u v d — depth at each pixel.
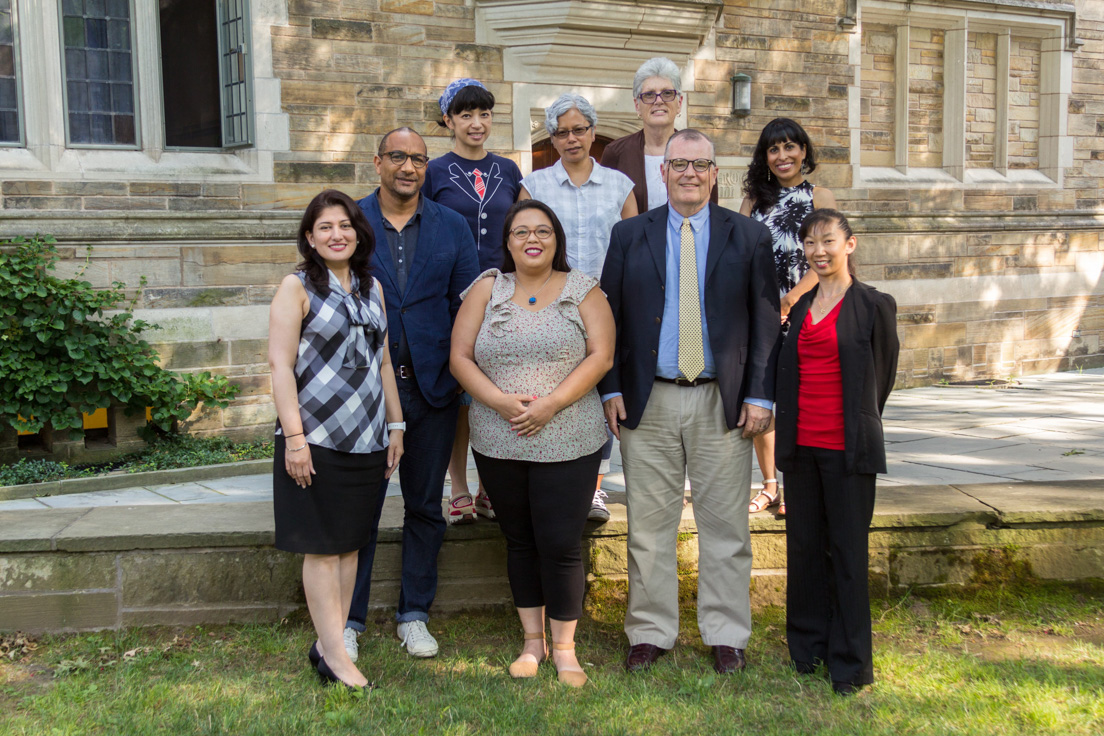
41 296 5.52
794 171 3.84
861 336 3.16
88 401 5.78
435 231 3.50
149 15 6.09
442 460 3.57
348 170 6.50
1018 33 9.23
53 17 5.79
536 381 3.17
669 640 3.47
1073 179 9.55
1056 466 5.07
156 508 4.11
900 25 8.59
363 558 3.53
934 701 3.15
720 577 3.40
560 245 3.29
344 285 3.13
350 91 6.45
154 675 3.35
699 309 3.29
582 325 3.22
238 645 3.62
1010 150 9.39
